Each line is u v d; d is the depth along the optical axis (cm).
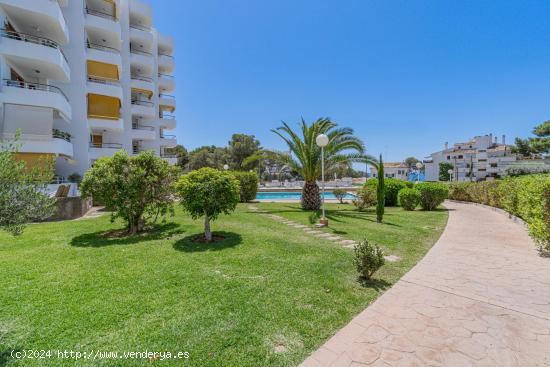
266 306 338
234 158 5109
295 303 348
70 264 487
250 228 845
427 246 654
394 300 360
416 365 232
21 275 430
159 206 781
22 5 1322
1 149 334
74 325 288
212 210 656
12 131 1309
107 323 293
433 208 1463
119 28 2139
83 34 1922
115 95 2081
